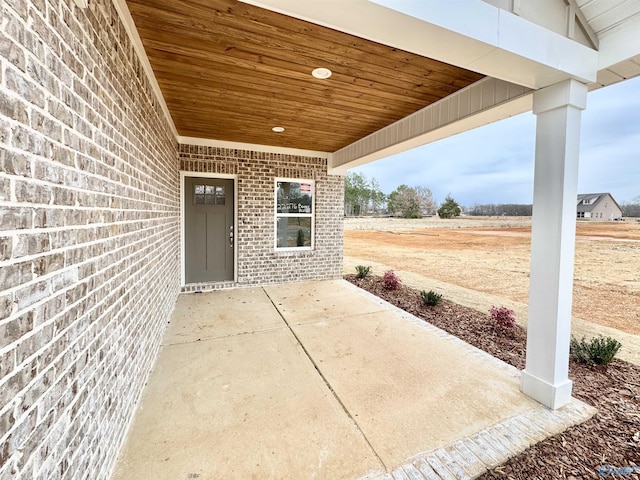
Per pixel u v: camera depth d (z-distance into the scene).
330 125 4.37
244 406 2.14
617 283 4.95
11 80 0.82
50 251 1.02
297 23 2.06
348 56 2.49
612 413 2.08
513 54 1.84
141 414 2.04
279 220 5.96
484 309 4.55
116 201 1.72
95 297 1.40
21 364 0.85
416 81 2.93
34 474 0.90
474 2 1.71
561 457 1.70
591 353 2.73
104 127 1.53
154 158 2.93
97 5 1.45
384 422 1.98
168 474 1.56
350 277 6.86
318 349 3.09
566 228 2.15
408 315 4.19
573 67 2.05
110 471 1.56
